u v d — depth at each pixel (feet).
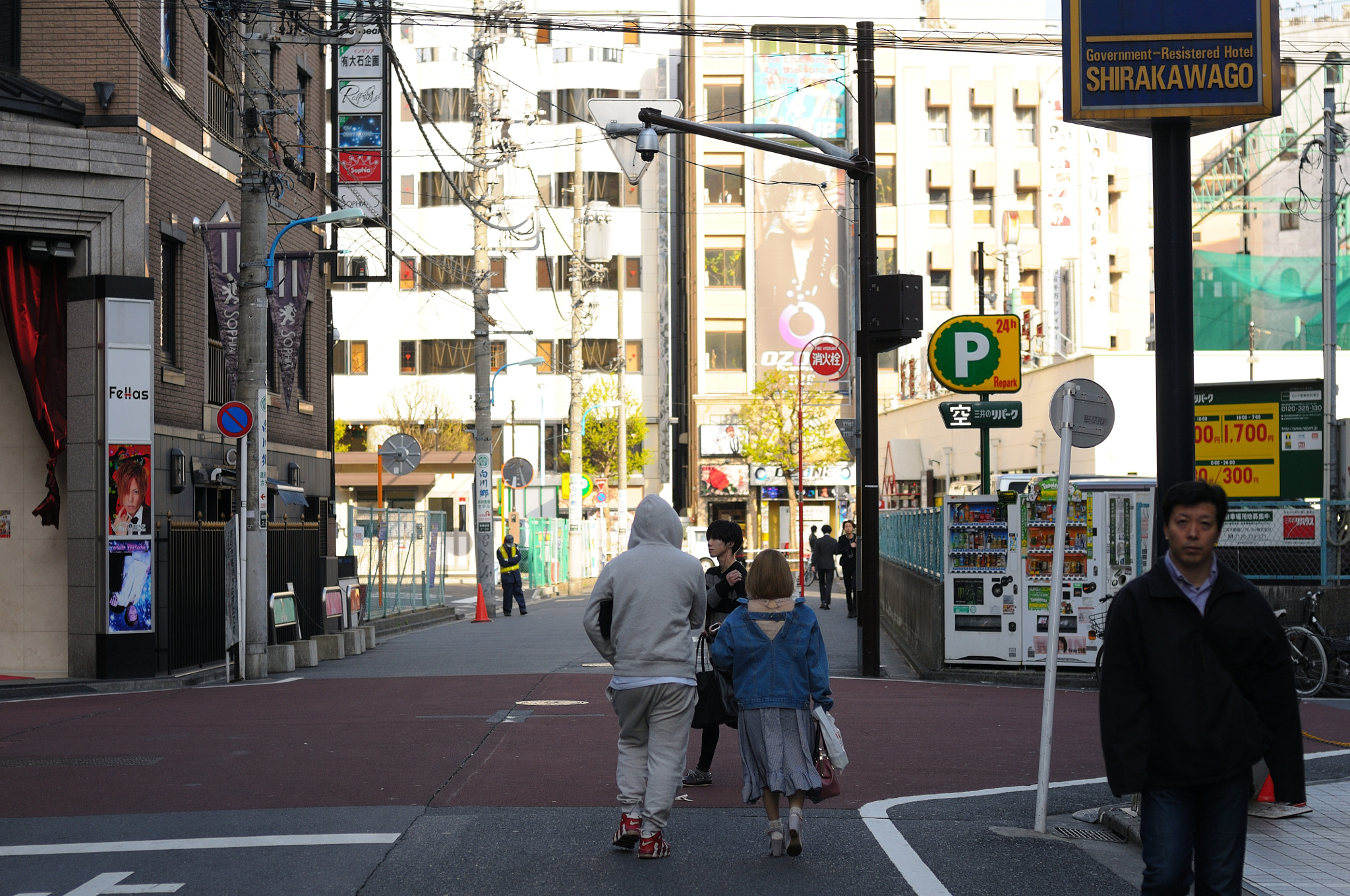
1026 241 215.51
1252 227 137.08
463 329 221.46
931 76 217.77
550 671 60.34
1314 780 33.50
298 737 39.88
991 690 52.85
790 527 183.32
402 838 25.72
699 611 25.31
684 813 28.55
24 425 59.88
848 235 205.36
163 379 61.41
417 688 54.03
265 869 23.32
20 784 32.19
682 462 217.97
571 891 21.91
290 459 78.28
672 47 223.71
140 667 57.06
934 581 59.06
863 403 59.77
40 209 56.24
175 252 63.93
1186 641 15.97
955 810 28.94
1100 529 55.01
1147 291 219.61
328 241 86.99
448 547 187.52
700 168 206.18
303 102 80.94
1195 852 16.25
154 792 30.99
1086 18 29.55
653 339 222.48
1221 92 29.12
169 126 63.05
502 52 219.61
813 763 24.35
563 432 220.43
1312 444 67.26
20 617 58.85
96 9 59.11
